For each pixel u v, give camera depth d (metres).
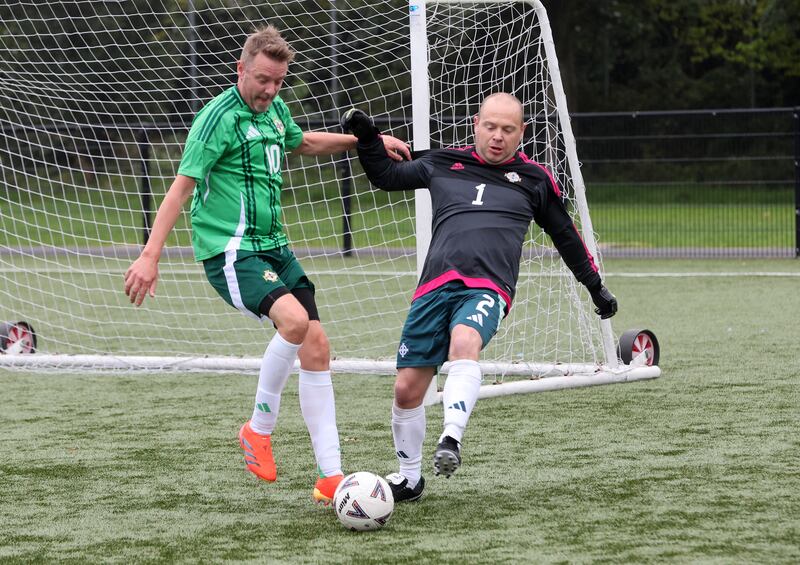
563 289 20.44
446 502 11.27
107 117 35.78
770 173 47.03
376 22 23.30
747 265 40.50
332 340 24.70
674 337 23.34
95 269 40.31
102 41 27.83
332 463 11.26
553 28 73.50
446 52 19.58
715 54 96.81
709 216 47.59
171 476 12.74
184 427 15.67
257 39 11.20
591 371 18.30
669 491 11.46
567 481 12.03
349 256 42.09
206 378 20.16
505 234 11.12
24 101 26.80
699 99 98.38
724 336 23.28
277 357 11.20
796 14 84.44
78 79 27.50
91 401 17.89
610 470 12.48
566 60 74.50
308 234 38.38
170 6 27.78
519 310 25.98
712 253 44.97
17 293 34.75
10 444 14.61
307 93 28.45
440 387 18.69
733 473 12.18
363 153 11.75
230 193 11.41
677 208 48.09
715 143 47.41
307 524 10.59
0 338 21.45
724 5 97.31
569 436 14.45
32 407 17.39
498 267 10.98
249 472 12.91
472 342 10.42
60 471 13.03
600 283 11.97
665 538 9.73
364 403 17.27
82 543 10.01
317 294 33.25
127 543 9.98
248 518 10.88
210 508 11.29
